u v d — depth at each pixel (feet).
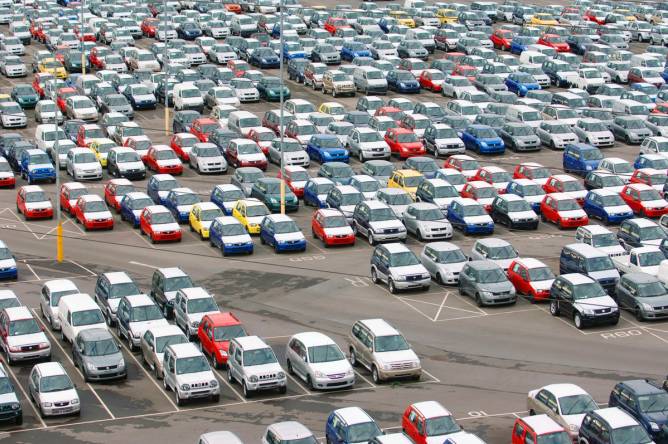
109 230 283.59
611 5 585.63
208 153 329.31
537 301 234.58
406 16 538.47
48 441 171.32
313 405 185.26
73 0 595.47
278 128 359.66
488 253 249.34
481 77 414.82
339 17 522.47
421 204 279.28
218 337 203.31
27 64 468.34
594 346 211.82
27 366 203.62
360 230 276.41
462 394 189.57
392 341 197.98
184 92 392.88
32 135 368.27
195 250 267.80
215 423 177.88
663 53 468.75
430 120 357.20
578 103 387.34
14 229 284.00
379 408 183.52
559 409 170.91
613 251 252.42
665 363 203.51
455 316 226.99
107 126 361.71
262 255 264.52
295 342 198.80
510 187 298.56
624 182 303.89
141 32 519.19
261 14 538.88
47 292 224.94
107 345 198.29
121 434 173.58
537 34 492.13
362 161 338.13
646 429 169.27
